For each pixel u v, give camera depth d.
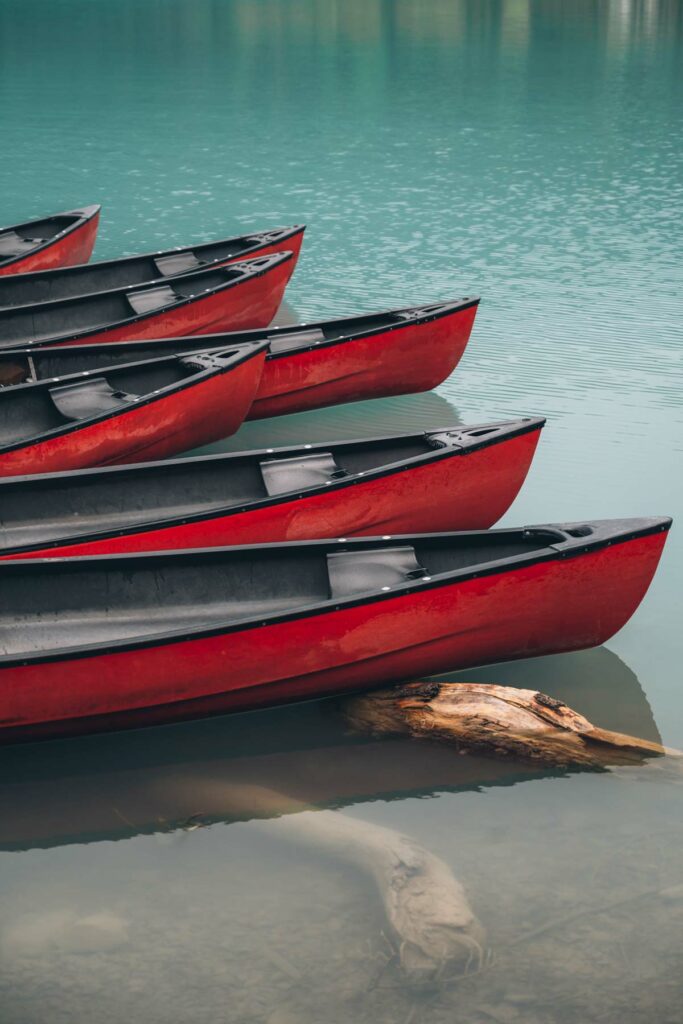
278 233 14.90
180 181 20.28
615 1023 4.80
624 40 37.38
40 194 19.45
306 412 11.80
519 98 27.53
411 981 5.03
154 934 5.36
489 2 49.53
